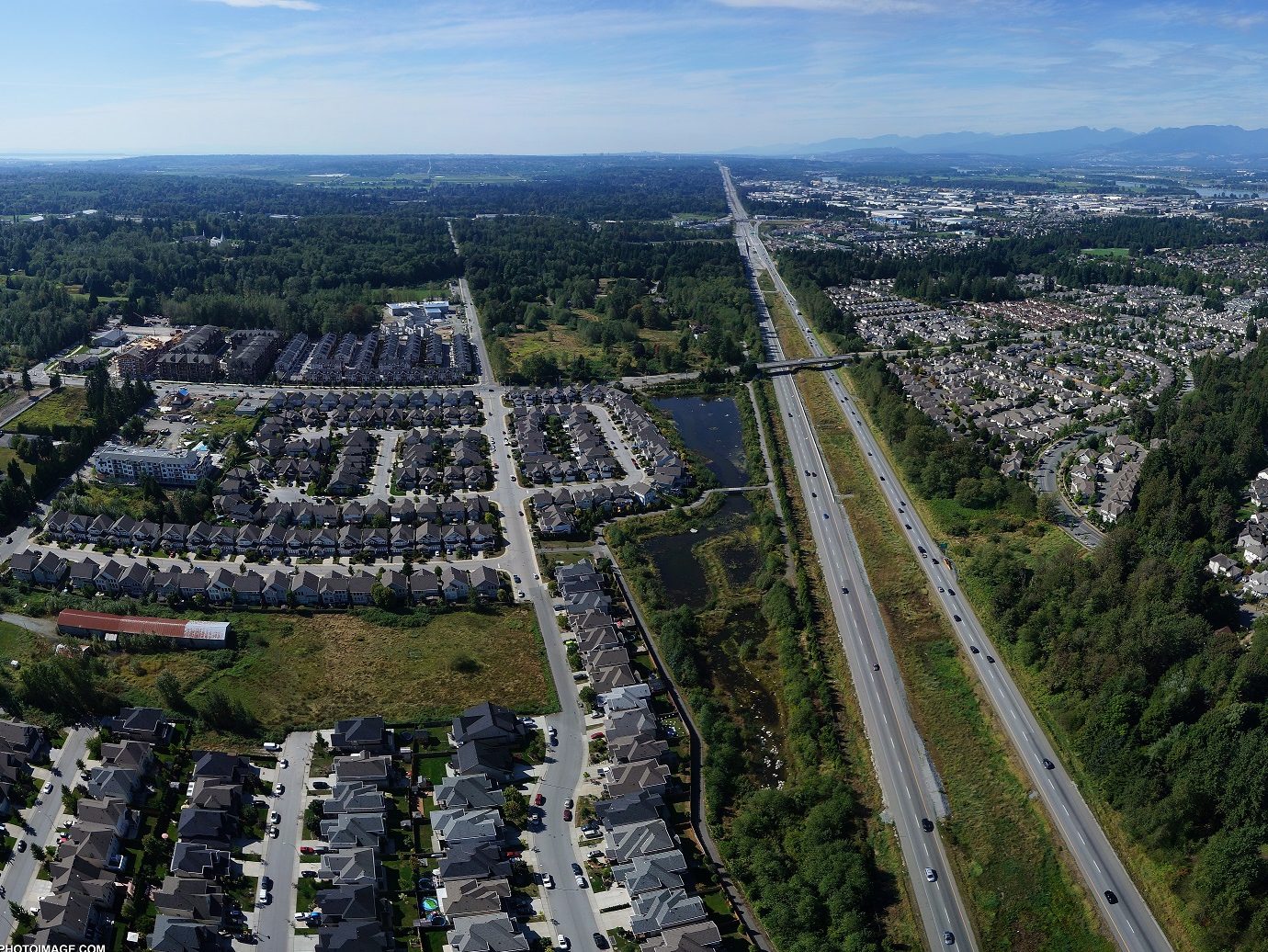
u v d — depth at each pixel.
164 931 91.06
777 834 111.19
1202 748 110.94
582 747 124.94
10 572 159.75
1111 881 105.06
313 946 92.62
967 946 96.75
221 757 114.88
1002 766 122.88
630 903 99.25
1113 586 150.00
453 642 148.62
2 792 108.81
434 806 112.25
